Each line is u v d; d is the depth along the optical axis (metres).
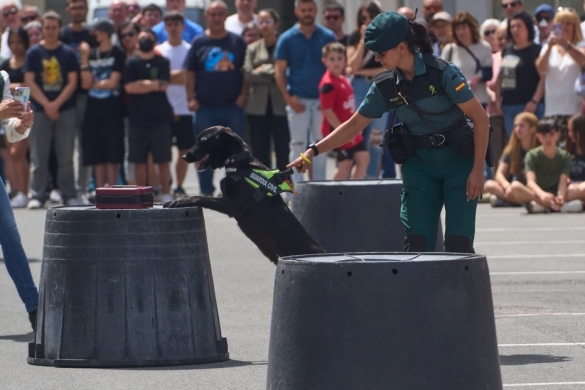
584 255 26.30
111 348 15.46
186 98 38.44
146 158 37.00
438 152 15.31
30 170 40.06
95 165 37.38
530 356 15.94
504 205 36.44
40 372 15.33
